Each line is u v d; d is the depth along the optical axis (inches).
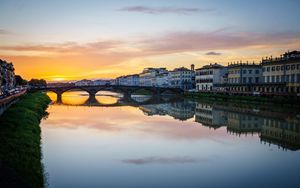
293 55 4675.2
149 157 1589.6
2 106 2297.0
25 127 1879.9
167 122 2896.2
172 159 1550.2
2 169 1069.1
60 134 2217.0
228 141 1973.4
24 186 995.3
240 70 5738.2
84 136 2143.2
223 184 1198.3
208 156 1608.0
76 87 7071.9
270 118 2972.4
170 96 7731.3
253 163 1476.4
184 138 2073.1
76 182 1215.6
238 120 2930.6
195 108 4303.6
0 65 5374.0
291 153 1657.2
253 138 2064.5
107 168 1397.6
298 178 1256.2
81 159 1544.0
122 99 6850.4
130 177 1277.1
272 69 4741.6
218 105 4591.5
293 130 2336.4
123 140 2004.2
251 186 1174.3
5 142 1417.3
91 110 4180.6
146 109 4286.4
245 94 4862.2
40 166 1294.3
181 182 1221.7
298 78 4109.3
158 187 1170.0
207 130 2401.6
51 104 5349.4
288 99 3659.0
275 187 1162.0
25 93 5226.4
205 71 7263.8
